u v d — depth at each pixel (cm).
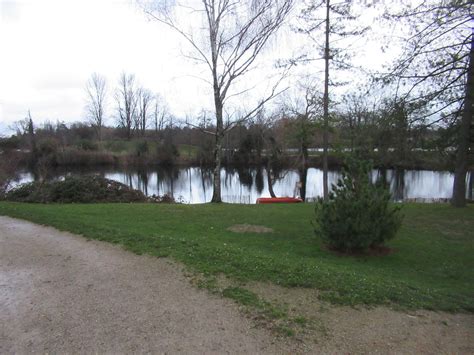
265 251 765
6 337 374
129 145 6134
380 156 1308
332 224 777
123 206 1360
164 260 620
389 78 1097
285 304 448
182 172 5044
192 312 425
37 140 5256
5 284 526
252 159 4666
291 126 2680
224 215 1200
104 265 605
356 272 631
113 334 377
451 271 717
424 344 374
